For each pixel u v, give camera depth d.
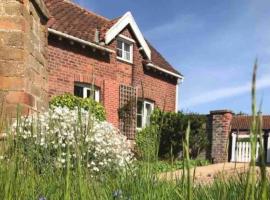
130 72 20.95
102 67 19.02
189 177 1.00
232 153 20.30
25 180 2.22
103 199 2.53
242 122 20.56
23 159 2.31
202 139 19.19
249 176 0.87
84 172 1.99
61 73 16.62
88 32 18.83
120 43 20.67
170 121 18.98
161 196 2.55
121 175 3.19
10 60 5.92
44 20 7.67
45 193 2.27
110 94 19.38
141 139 2.63
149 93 22.03
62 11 19.55
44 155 2.54
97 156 6.86
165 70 23.00
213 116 21.02
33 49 6.65
